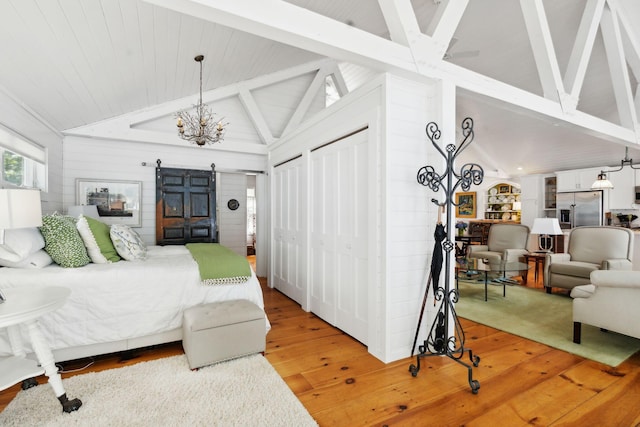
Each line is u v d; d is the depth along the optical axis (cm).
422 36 238
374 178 252
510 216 907
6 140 264
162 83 387
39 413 174
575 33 400
